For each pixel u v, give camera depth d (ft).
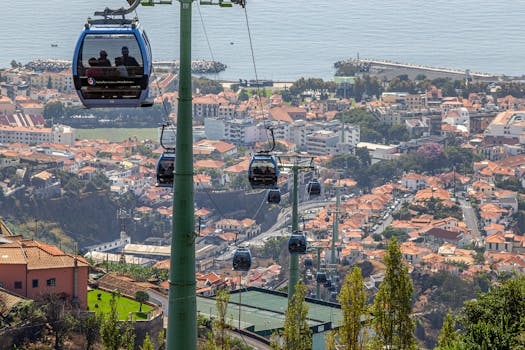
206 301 455.22
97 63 128.47
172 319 137.49
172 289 137.59
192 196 137.80
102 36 128.88
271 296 479.00
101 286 458.50
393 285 221.25
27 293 394.52
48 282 398.42
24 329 370.32
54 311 377.09
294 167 283.18
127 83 129.70
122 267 563.48
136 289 452.35
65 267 400.88
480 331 205.05
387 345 221.66
